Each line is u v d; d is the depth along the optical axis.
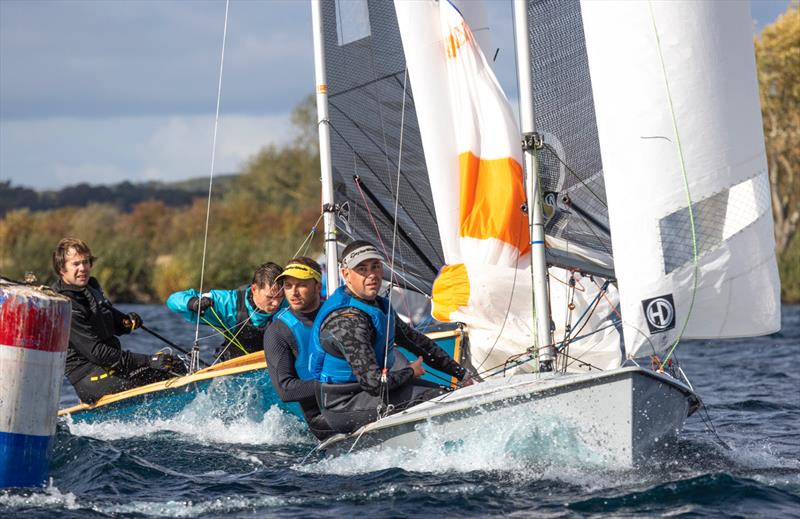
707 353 49.31
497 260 22.09
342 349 18.47
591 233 21.22
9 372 15.59
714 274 17.84
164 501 16.38
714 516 14.74
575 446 16.78
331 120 28.89
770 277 18.17
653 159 17.80
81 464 19.31
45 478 16.30
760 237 18.08
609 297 23.09
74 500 16.08
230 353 27.27
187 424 24.56
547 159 21.27
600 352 22.91
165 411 24.80
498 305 22.23
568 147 21.16
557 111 21.19
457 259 23.22
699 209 17.84
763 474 17.34
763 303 18.12
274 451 21.50
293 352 19.88
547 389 16.75
